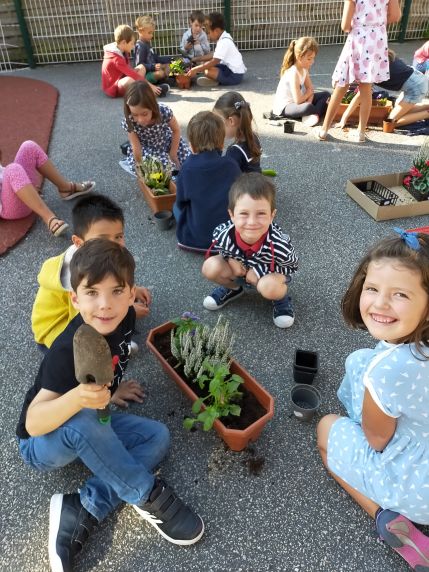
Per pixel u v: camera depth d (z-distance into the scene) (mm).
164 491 1459
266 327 2311
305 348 2186
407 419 1327
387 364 1273
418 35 7461
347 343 2207
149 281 2639
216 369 1730
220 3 6953
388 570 1414
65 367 1378
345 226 3066
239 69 5816
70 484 1661
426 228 2846
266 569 1418
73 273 1384
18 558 1466
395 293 1229
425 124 4477
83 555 1462
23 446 1545
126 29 5340
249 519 1546
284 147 4180
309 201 3350
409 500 1354
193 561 1442
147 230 3094
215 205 2629
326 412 1896
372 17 3609
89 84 6098
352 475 1501
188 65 6062
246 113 2912
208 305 2400
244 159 2990
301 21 7258
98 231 1876
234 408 1664
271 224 2225
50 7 6551
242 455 1738
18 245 2949
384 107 4461
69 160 4027
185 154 3848
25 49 6754
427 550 1348
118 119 4910
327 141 4277
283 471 1688
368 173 3713
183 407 1916
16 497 1627
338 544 1477
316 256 2795
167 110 3549
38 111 5141
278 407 1915
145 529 1528
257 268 2238
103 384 1194
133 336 2254
